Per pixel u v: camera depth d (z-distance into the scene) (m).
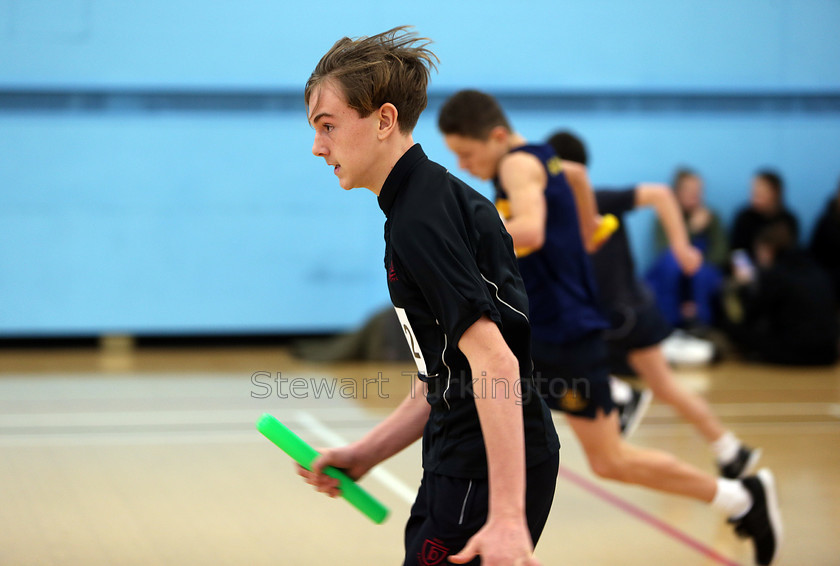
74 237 26.14
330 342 26.62
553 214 10.23
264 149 26.83
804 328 25.30
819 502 12.98
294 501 12.76
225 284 27.00
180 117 26.34
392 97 5.75
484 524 5.84
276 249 27.16
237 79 26.45
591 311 10.23
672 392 14.05
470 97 10.24
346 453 6.75
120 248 26.41
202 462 14.84
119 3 25.70
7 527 11.35
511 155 10.12
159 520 11.80
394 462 14.86
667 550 10.97
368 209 27.44
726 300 26.78
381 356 24.81
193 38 26.17
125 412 18.58
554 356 9.98
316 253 27.31
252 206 26.91
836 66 29.22
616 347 14.09
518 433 5.25
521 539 5.12
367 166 5.80
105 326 26.53
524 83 27.81
